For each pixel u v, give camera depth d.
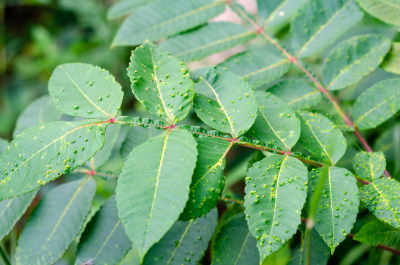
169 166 0.41
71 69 0.47
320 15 0.54
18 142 0.43
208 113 0.45
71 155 0.43
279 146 0.45
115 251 0.47
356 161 0.47
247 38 0.55
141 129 0.52
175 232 0.48
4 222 0.48
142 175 0.41
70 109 0.45
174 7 0.56
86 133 0.44
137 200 0.40
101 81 0.46
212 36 0.55
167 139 0.43
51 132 0.44
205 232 0.48
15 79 1.56
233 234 0.49
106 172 0.51
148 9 0.56
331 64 0.53
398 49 0.52
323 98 0.53
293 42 0.54
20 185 0.42
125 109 1.17
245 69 0.53
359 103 0.51
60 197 0.49
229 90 0.46
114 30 1.37
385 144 0.59
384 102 0.51
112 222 0.48
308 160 0.45
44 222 0.48
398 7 0.52
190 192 0.42
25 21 1.65
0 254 0.47
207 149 0.44
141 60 0.46
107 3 1.48
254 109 0.45
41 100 0.56
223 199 0.50
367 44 0.52
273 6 0.55
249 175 0.43
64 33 1.58
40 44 1.46
